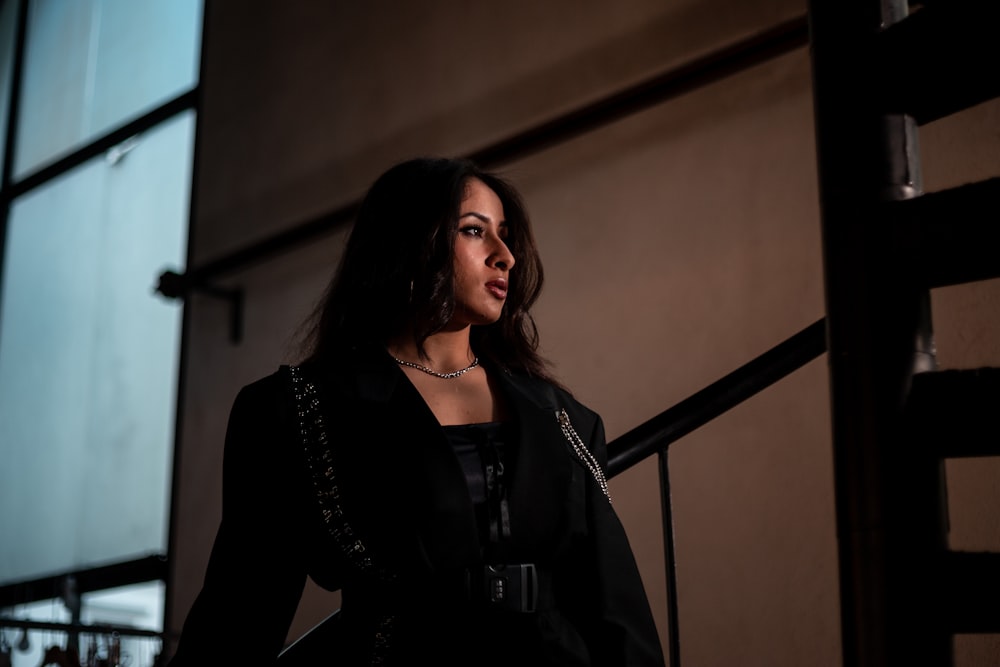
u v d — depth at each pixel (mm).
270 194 5074
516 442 1472
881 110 1328
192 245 5359
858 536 1208
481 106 4332
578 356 3752
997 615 1140
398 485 1418
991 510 2688
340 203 4730
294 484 1471
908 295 1259
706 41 3688
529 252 1713
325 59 5059
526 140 3963
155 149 5879
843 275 1290
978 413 1173
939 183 3008
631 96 3670
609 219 3809
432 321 1557
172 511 4934
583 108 3816
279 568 1451
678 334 3518
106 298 5887
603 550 1466
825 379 3154
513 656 1356
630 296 3678
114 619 5848
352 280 1646
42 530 5773
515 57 4281
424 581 1382
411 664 1358
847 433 1244
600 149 3908
